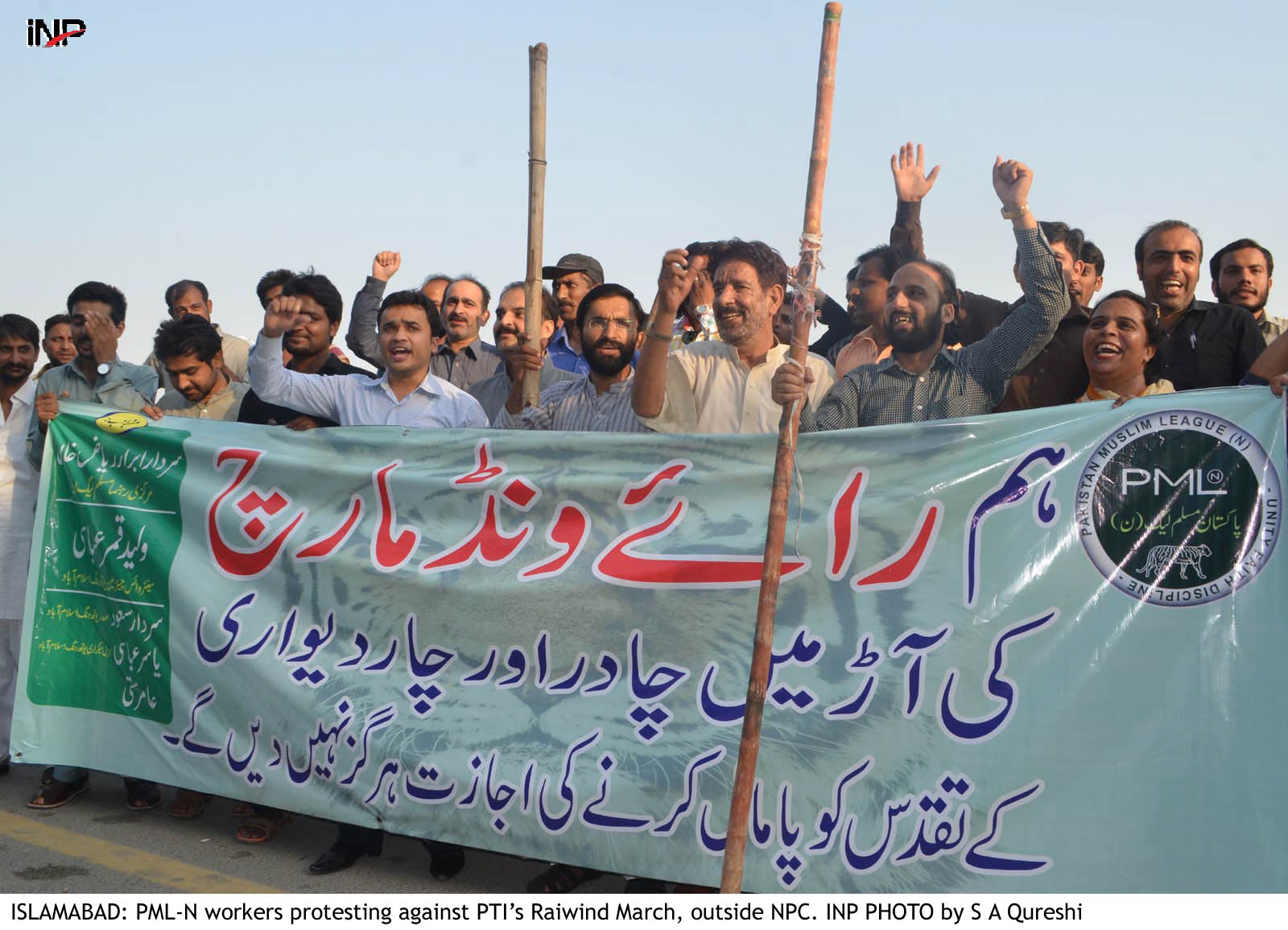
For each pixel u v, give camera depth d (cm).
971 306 602
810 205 373
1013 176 464
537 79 525
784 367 373
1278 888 361
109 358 641
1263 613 374
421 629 480
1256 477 380
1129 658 384
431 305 564
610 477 461
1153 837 374
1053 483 402
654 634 440
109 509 554
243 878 471
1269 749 368
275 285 709
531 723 452
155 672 531
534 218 530
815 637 418
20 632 609
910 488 416
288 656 502
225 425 546
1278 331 587
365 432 512
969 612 402
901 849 398
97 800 570
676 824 423
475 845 451
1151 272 534
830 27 369
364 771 474
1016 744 390
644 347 489
